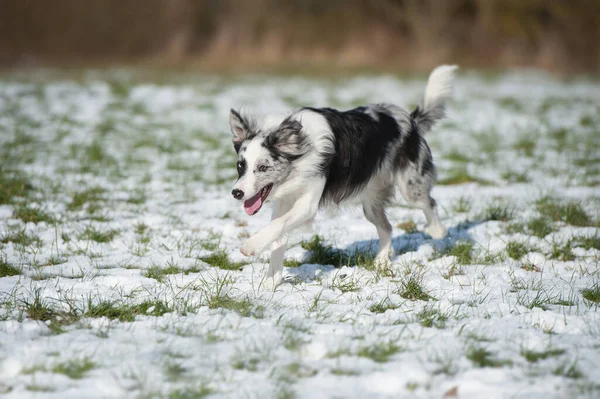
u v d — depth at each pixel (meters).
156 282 7.11
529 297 6.73
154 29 48.59
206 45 48.09
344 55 45.06
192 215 10.36
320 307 6.33
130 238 8.95
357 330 5.61
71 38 47.59
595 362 4.97
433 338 5.45
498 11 44.50
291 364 4.83
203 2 48.34
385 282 7.29
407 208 11.01
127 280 7.11
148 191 11.91
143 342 5.31
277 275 7.05
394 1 45.53
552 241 8.95
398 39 45.84
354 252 8.53
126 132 18.03
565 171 13.75
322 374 4.75
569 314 6.17
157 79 31.94
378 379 4.60
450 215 10.49
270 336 5.42
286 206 7.36
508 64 43.75
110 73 35.09
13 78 30.61
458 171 13.66
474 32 45.22
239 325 5.69
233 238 9.18
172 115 21.30
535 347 5.25
